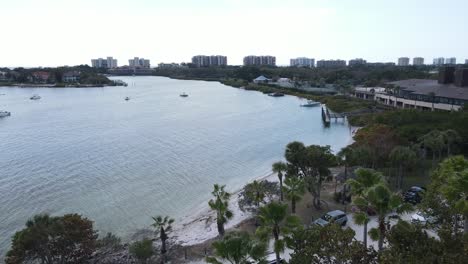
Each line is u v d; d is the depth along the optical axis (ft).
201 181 207.62
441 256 69.97
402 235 79.25
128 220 156.97
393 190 158.92
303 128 368.68
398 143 192.13
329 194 165.27
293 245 87.25
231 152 273.13
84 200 178.60
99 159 251.19
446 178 107.24
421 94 385.29
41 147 285.02
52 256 108.68
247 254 78.69
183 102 597.11
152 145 293.64
